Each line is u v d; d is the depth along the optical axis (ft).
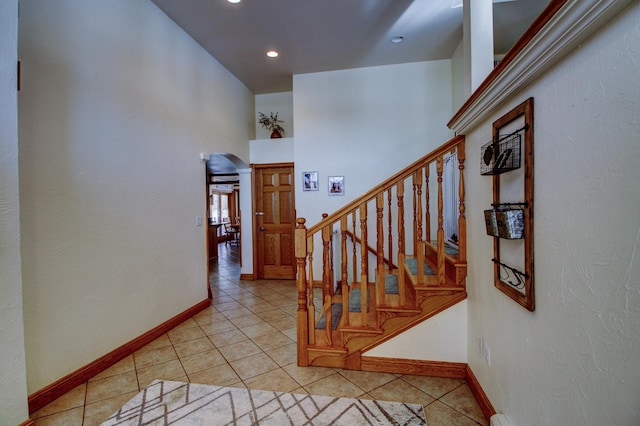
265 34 11.26
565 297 3.18
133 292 8.46
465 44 6.82
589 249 2.80
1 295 4.88
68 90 6.77
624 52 2.36
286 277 16.79
